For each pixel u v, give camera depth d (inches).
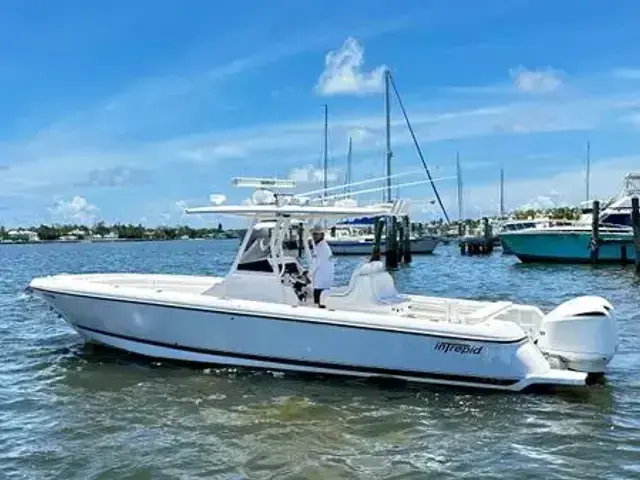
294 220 424.2
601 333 364.5
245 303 390.0
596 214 1278.3
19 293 899.4
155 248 4156.0
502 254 1895.9
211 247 4183.1
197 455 278.2
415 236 2034.9
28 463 272.1
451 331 356.8
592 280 1040.2
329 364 376.8
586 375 350.3
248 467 266.4
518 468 263.7
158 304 404.8
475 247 1946.4
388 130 1346.0
